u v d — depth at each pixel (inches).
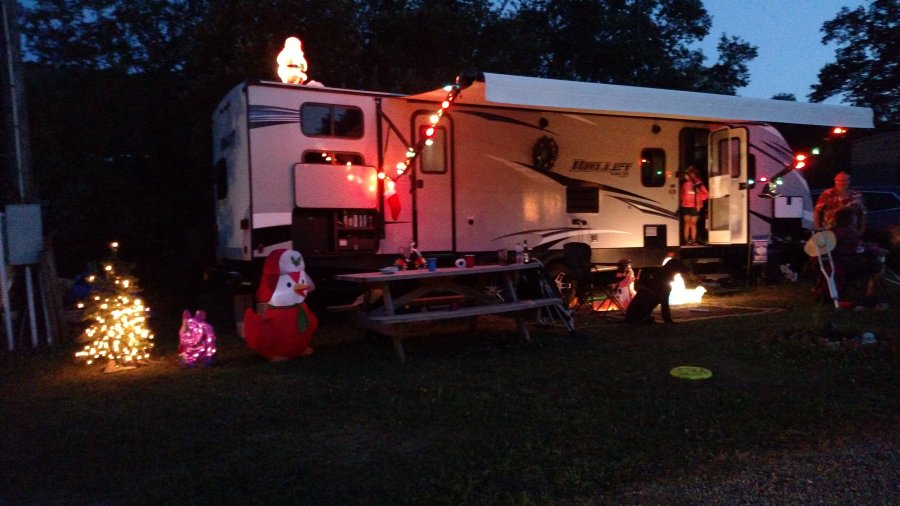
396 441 180.9
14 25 344.5
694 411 201.0
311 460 168.4
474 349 286.7
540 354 275.9
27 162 348.5
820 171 561.3
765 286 477.4
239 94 315.0
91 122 471.2
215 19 454.0
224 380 245.6
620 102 323.0
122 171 479.8
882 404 205.9
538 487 152.4
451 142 356.2
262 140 308.5
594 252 402.9
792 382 231.0
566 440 178.7
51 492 154.6
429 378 240.8
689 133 438.0
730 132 450.0
